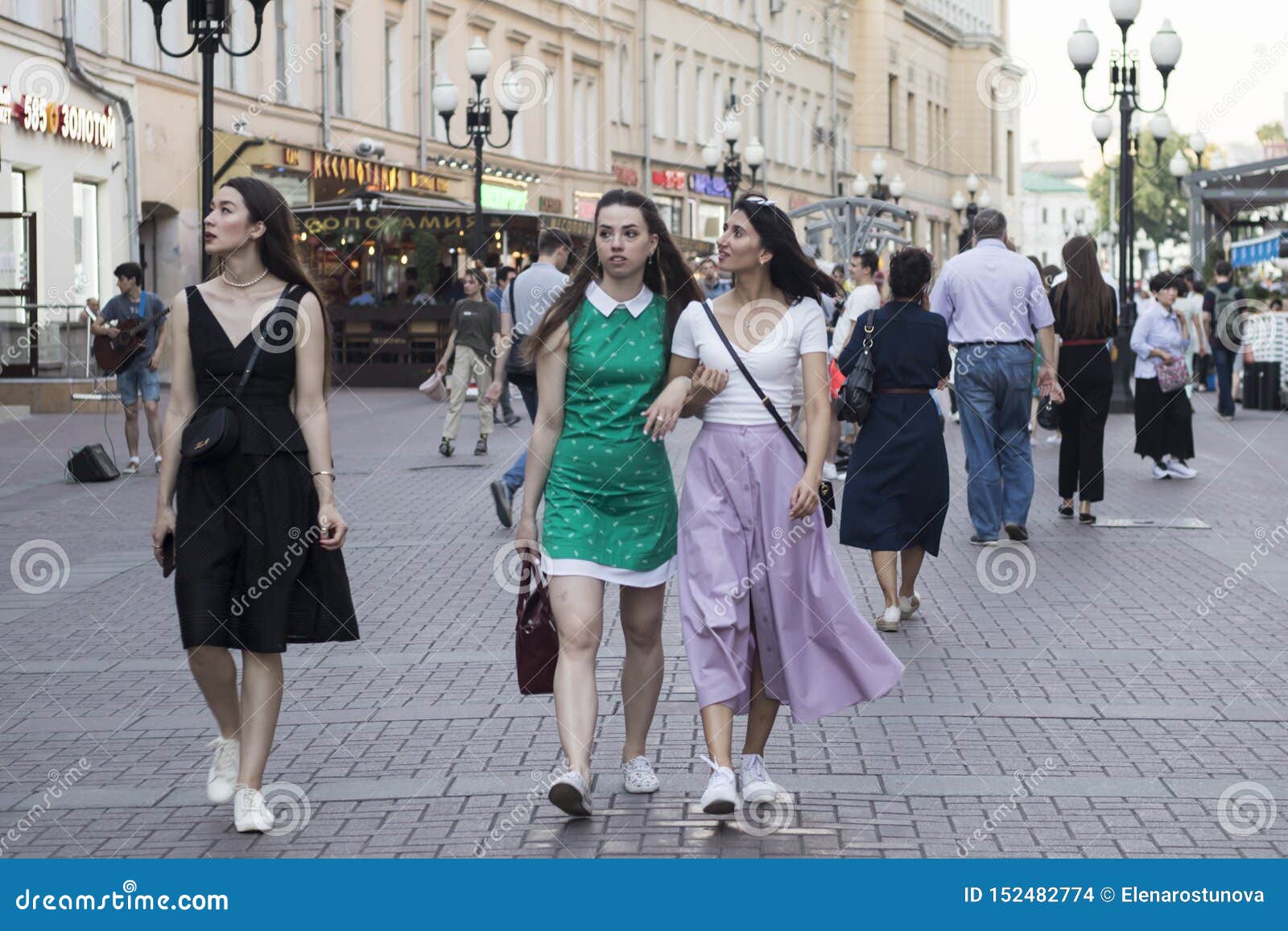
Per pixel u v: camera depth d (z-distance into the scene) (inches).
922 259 358.0
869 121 2883.9
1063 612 369.1
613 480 221.0
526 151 1806.1
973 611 372.8
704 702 217.0
